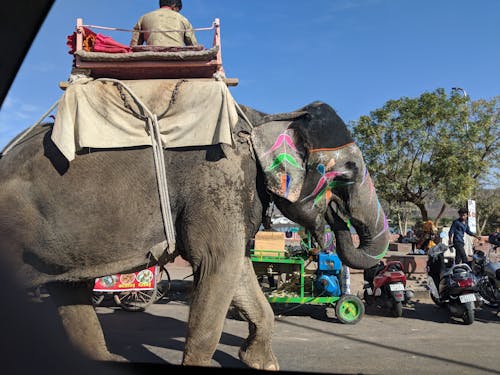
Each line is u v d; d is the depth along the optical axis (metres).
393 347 5.78
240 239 3.74
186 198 3.71
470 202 12.89
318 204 4.21
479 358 5.30
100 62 3.82
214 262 3.65
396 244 16.47
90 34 4.03
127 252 3.67
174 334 6.13
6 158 3.66
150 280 7.66
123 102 3.69
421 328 7.17
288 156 4.03
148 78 4.03
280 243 7.60
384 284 7.96
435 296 8.38
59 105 3.61
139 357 4.91
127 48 3.99
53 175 3.54
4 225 3.43
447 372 4.68
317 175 4.13
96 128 3.60
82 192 3.54
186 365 3.58
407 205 30.45
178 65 3.87
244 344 4.43
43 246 3.52
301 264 7.37
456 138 21.86
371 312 8.34
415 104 21.75
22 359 2.65
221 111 3.72
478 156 21.66
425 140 21.45
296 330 6.73
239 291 4.27
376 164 22.23
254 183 3.98
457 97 21.52
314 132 4.12
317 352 5.41
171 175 3.73
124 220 3.61
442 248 8.30
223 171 3.74
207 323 3.59
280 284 8.21
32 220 3.49
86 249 3.59
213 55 3.86
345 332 6.70
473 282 7.47
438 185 21.95
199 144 3.70
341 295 7.38
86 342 3.92
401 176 22.36
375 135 22.05
